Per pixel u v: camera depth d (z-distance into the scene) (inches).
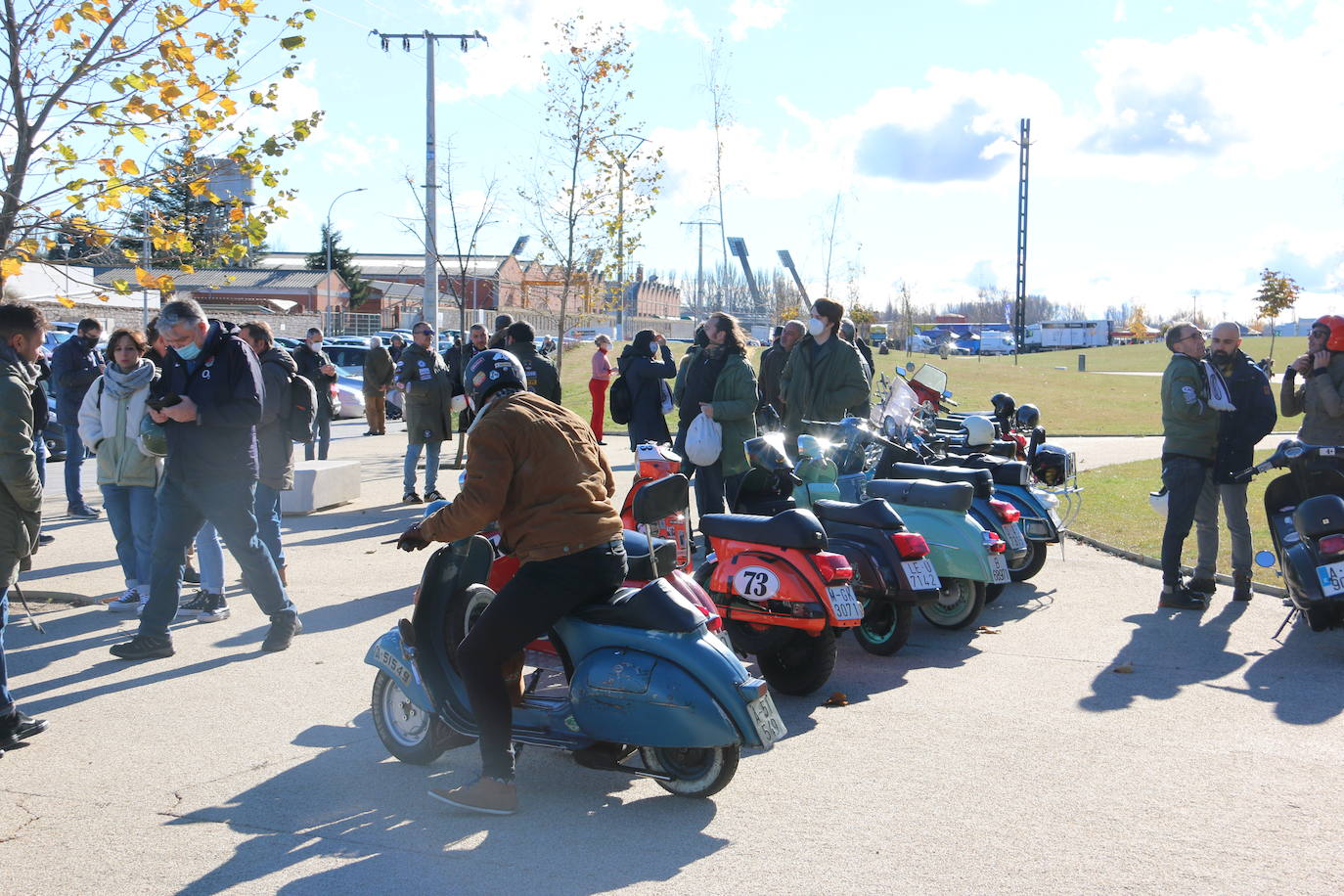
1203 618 320.8
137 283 322.0
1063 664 272.5
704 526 252.7
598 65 839.7
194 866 158.9
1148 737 217.2
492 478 170.9
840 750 209.9
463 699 189.6
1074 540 457.7
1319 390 314.8
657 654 177.2
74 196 294.4
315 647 278.8
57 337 1058.1
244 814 178.1
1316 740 214.2
